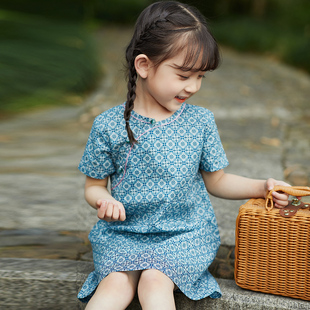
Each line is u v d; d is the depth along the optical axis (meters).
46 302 2.11
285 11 18.30
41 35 11.79
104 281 1.77
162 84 1.88
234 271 2.05
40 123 5.97
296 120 5.96
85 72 8.82
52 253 2.37
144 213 1.97
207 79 9.84
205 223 2.01
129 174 1.97
